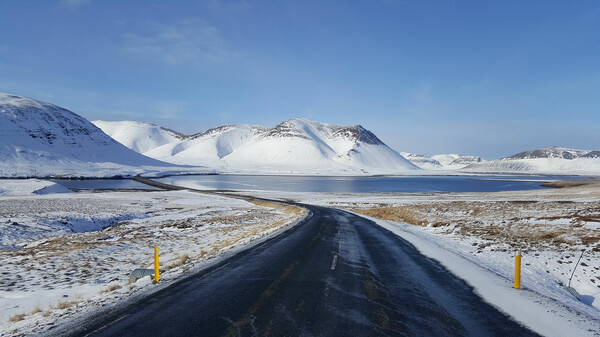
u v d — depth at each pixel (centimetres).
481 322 632
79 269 1362
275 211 4603
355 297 780
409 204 5400
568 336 573
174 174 19500
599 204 3516
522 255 1305
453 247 1566
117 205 4994
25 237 2456
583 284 980
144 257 1622
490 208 3788
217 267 1101
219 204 5772
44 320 668
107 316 661
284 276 977
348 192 9731
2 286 1109
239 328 596
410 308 708
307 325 612
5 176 12975
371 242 1664
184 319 640
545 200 4844
